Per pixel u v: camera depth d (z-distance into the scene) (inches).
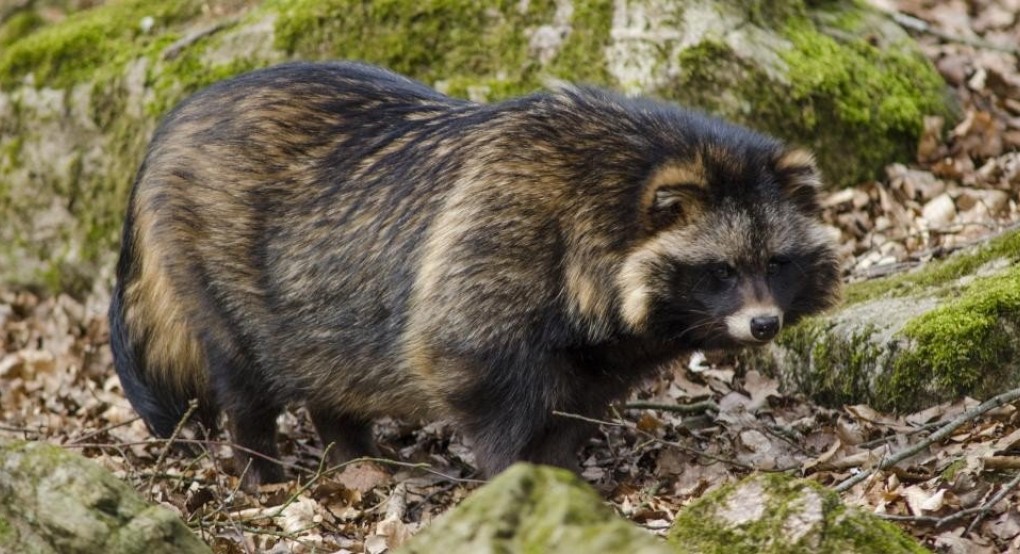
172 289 453.1
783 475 309.9
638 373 417.1
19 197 650.2
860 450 414.0
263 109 438.9
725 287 388.8
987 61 656.4
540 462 416.2
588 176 389.4
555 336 395.9
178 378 472.1
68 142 644.7
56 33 666.2
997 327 436.5
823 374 470.3
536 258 389.7
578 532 205.0
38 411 555.8
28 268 648.4
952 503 360.2
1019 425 403.9
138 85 633.0
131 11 670.5
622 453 445.1
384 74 451.2
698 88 589.0
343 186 425.4
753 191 388.8
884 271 518.9
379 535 389.1
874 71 619.8
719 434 450.9
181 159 444.1
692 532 306.0
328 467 471.8
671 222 386.3
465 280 392.8
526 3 608.1
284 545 384.5
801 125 596.7
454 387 402.0
